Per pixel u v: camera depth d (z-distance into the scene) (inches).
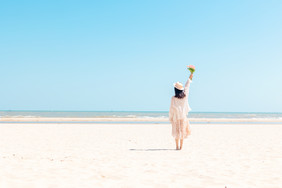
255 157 270.5
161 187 160.6
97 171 201.9
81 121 1175.6
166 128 729.6
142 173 196.7
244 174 195.2
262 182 173.5
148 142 402.9
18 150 308.7
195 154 287.9
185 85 316.2
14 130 615.5
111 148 332.5
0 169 204.2
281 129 732.0
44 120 1206.3
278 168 217.0
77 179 177.6
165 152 301.3
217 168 215.8
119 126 794.2
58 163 231.6
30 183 166.7
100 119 1275.8
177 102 313.3
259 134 561.9
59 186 160.7
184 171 204.2
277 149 330.3
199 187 161.2
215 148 338.0
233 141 422.3
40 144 368.2
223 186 163.5
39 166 218.1
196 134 555.5
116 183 168.6
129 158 260.5
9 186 159.3
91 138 453.7
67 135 506.6
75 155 276.2
